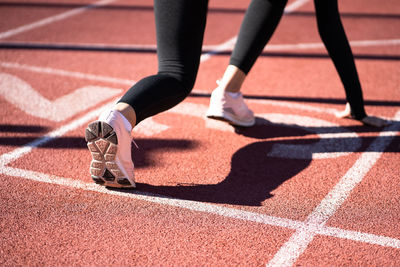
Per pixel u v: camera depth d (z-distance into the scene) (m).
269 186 2.79
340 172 2.94
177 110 3.85
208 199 2.66
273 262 2.16
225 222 2.46
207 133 3.46
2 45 5.34
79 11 6.82
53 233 2.35
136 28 6.07
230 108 3.26
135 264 2.14
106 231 2.37
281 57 5.13
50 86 4.28
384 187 2.78
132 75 4.57
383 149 3.22
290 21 6.51
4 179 2.84
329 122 3.65
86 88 4.25
